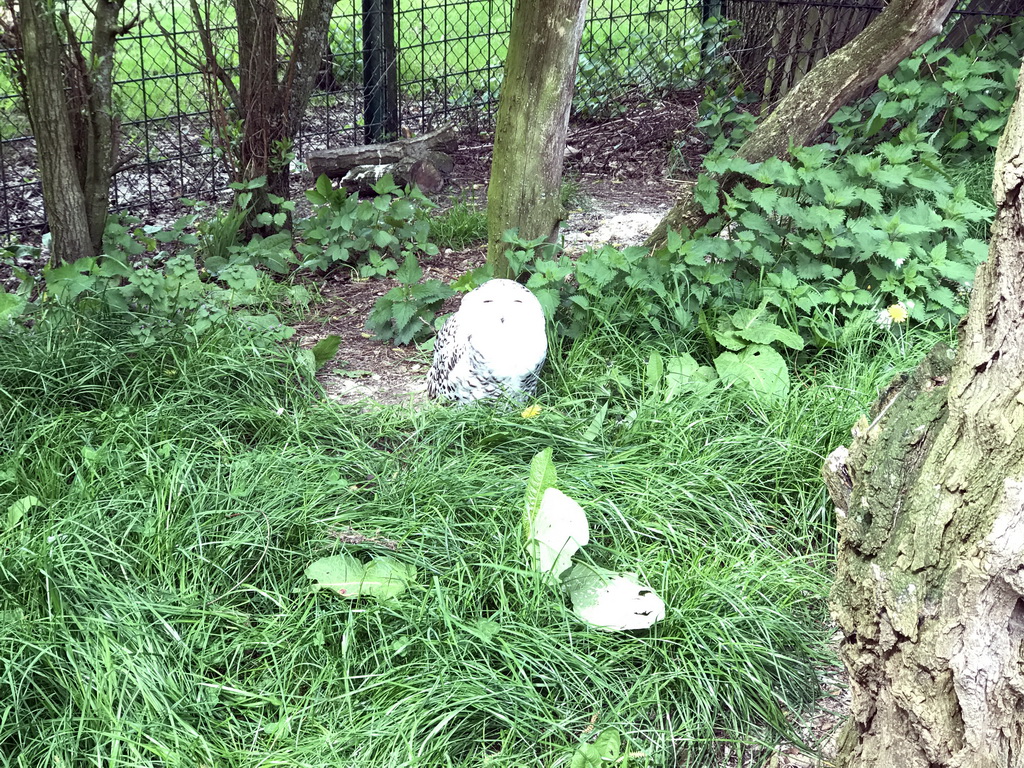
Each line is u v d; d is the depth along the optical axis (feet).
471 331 11.41
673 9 26.03
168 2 21.94
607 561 9.29
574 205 20.29
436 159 21.72
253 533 9.36
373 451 10.94
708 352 13.02
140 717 7.50
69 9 14.24
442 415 11.59
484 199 21.02
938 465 5.49
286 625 8.48
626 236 18.40
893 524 5.71
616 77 25.55
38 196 20.42
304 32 17.94
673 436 10.93
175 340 13.10
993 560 5.08
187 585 8.96
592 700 7.75
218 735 7.67
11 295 13.16
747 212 13.47
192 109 22.15
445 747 7.37
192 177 21.66
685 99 25.61
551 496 9.08
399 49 23.20
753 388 11.67
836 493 6.53
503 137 13.76
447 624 8.13
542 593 8.60
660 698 7.91
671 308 12.90
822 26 23.00
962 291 13.73
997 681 5.32
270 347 13.34
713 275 13.12
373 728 7.52
